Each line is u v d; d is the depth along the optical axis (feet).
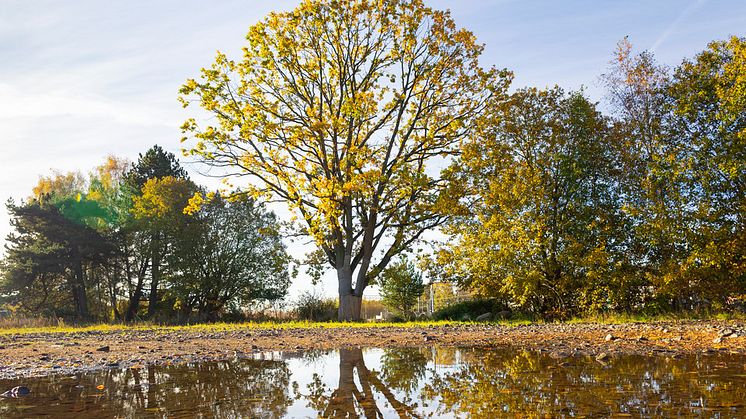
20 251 131.75
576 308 70.23
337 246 80.38
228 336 38.17
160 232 131.95
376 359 22.15
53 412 11.82
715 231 62.03
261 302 130.00
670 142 68.90
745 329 32.09
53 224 133.08
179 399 13.32
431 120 79.61
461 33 76.33
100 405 12.64
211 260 126.93
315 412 11.51
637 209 67.26
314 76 78.23
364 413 11.28
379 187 75.36
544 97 74.90
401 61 77.92
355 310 78.02
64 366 21.54
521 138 74.33
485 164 74.02
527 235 68.33
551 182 72.49
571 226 71.92
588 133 73.72
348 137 78.07
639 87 72.69
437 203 74.64
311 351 26.48
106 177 161.89
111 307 148.56
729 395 12.16
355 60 78.13
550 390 13.34
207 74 73.97
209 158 75.10
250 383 15.89
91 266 141.08
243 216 129.08
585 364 18.65
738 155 62.59
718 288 63.36
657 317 55.83
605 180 74.69
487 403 11.92
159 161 153.79
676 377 15.03
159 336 39.93
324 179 69.62
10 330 61.26
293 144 75.72
